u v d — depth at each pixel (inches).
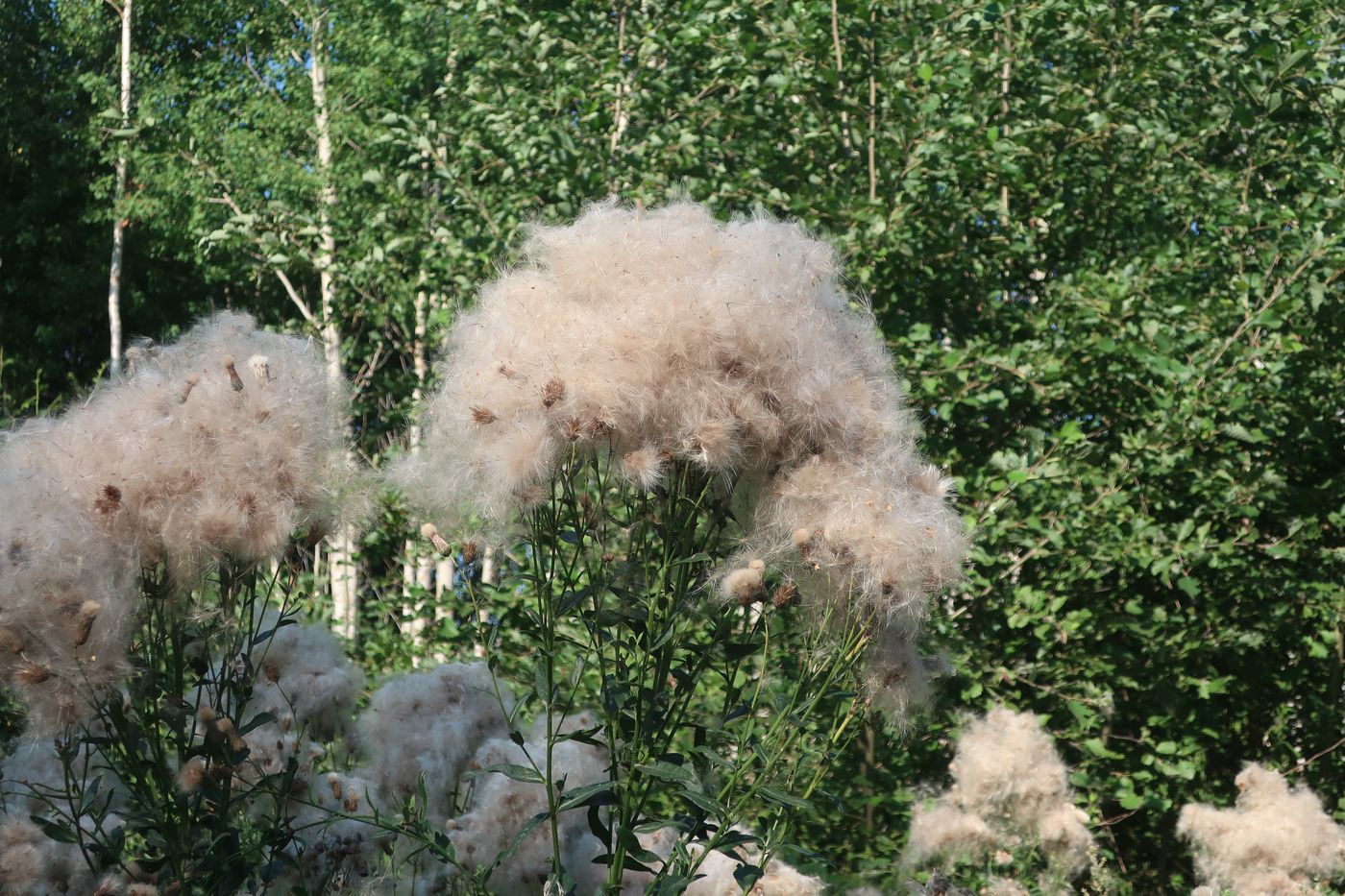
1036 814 131.7
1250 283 205.5
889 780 167.6
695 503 72.7
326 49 584.7
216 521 73.0
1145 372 206.2
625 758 76.0
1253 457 213.3
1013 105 251.1
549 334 70.1
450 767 107.1
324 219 439.5
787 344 70.1
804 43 234.4
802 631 82.0
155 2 695.1
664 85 262.2
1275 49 239.6
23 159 697.0
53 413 92.9
